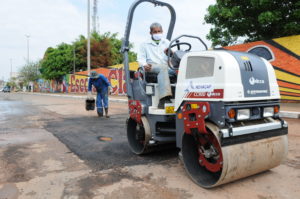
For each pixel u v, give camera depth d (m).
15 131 6.37
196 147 3.33
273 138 3.11
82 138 5.53
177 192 2.80
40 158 4.07
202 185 2.91
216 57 2.78
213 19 11.95
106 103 8.94
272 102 3.17
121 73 21.86
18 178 3.24
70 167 3.64
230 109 2.68
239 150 2.73
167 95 3.74
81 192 2.82
